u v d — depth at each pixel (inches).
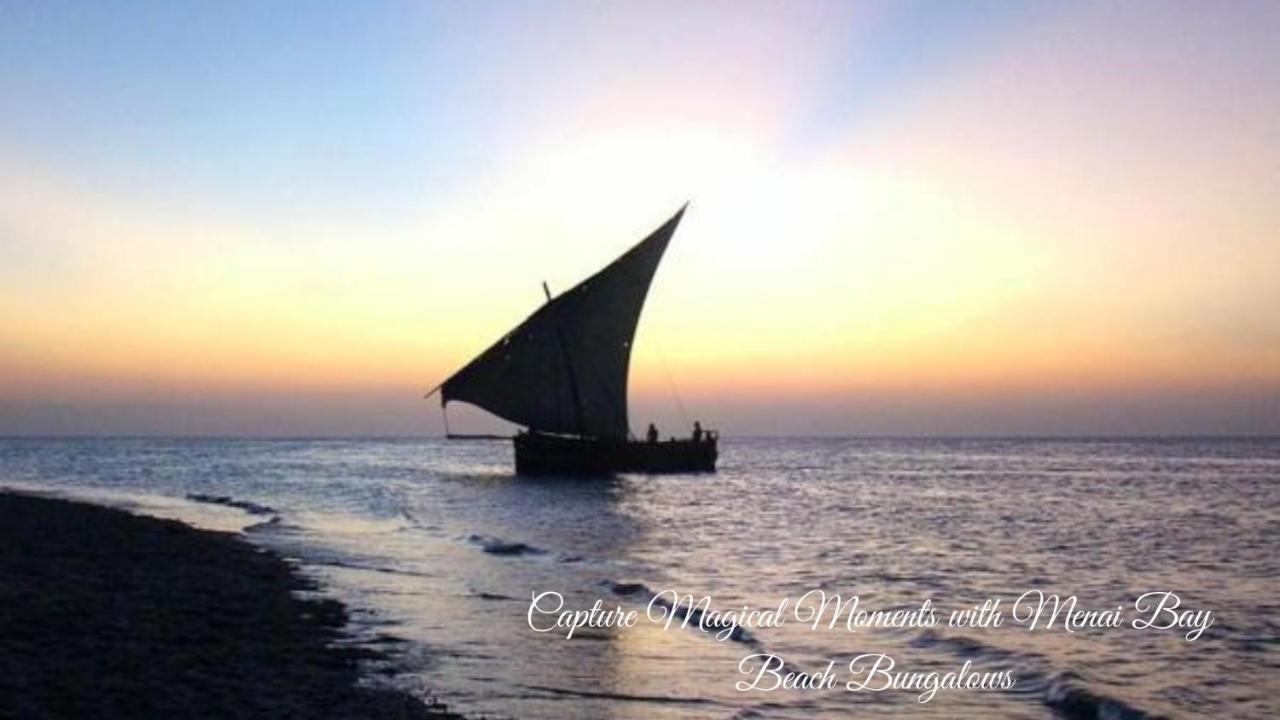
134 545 1064.8
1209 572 1055.6
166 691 478.0
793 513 1817.2
